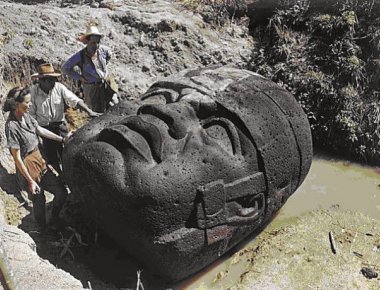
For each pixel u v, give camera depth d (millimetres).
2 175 6707
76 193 5793
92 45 6945
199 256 5699
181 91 6191
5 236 5219
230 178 5629
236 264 6316
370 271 6188
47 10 9234
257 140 5824
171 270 5648
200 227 5473
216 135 5781
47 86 6242
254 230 6492
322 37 9398
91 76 7152
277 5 10133
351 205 7457
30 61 8062
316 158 8547
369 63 9016
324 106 8734
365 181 8016
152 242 5348
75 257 6035
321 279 6094
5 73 7844
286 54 9312
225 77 6434
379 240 6730
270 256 6406
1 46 7938
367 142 8414
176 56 9234
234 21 10180
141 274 5961
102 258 6074
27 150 6008
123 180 5207
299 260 6359
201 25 9805
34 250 5348
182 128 5609
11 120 5883
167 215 5270
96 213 5668
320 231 6879
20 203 6531
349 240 6719
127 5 10219
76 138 5859
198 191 5379
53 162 6637
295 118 6379
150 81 8836
